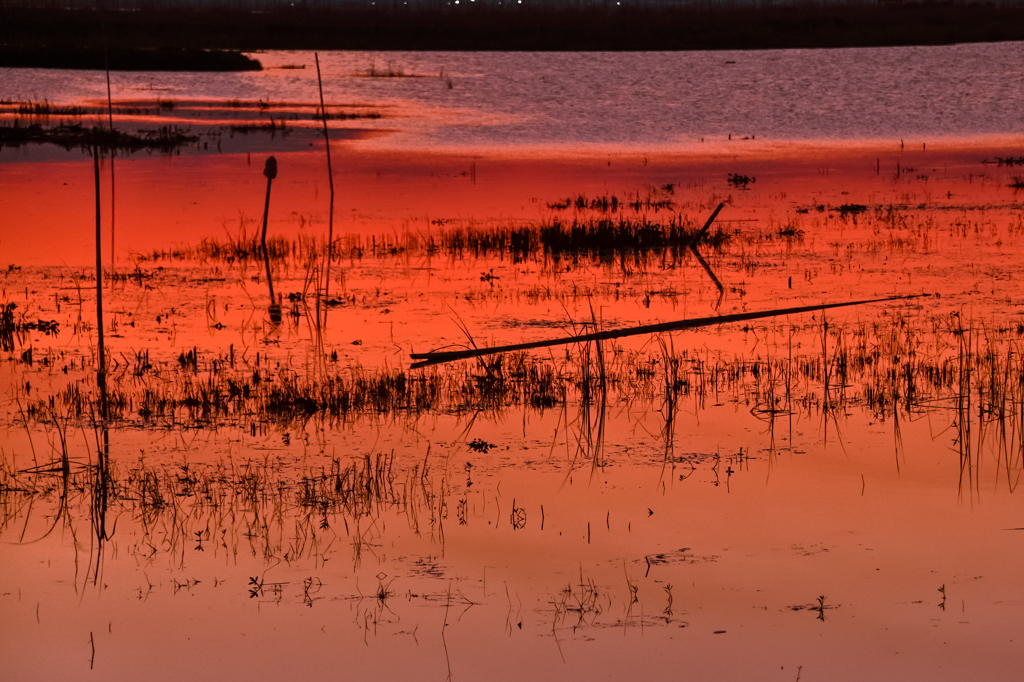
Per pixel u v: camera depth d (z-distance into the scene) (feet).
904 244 266.98
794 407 139.44
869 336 173.88
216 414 136.46
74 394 143.84
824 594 89.97
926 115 653.71
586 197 361.92
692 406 140.05
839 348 166.91
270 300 205.46
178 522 104.22
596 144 535.19
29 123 536.42
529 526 102.99
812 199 358.64
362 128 566.77
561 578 92.73
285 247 261.44
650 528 102.63
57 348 168.55
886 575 93.20
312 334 177.88
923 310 192.65
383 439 127.75
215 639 83.30
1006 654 80.84
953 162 468.34
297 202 341.82
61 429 130.11
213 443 126.11
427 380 148.25
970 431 130.31
